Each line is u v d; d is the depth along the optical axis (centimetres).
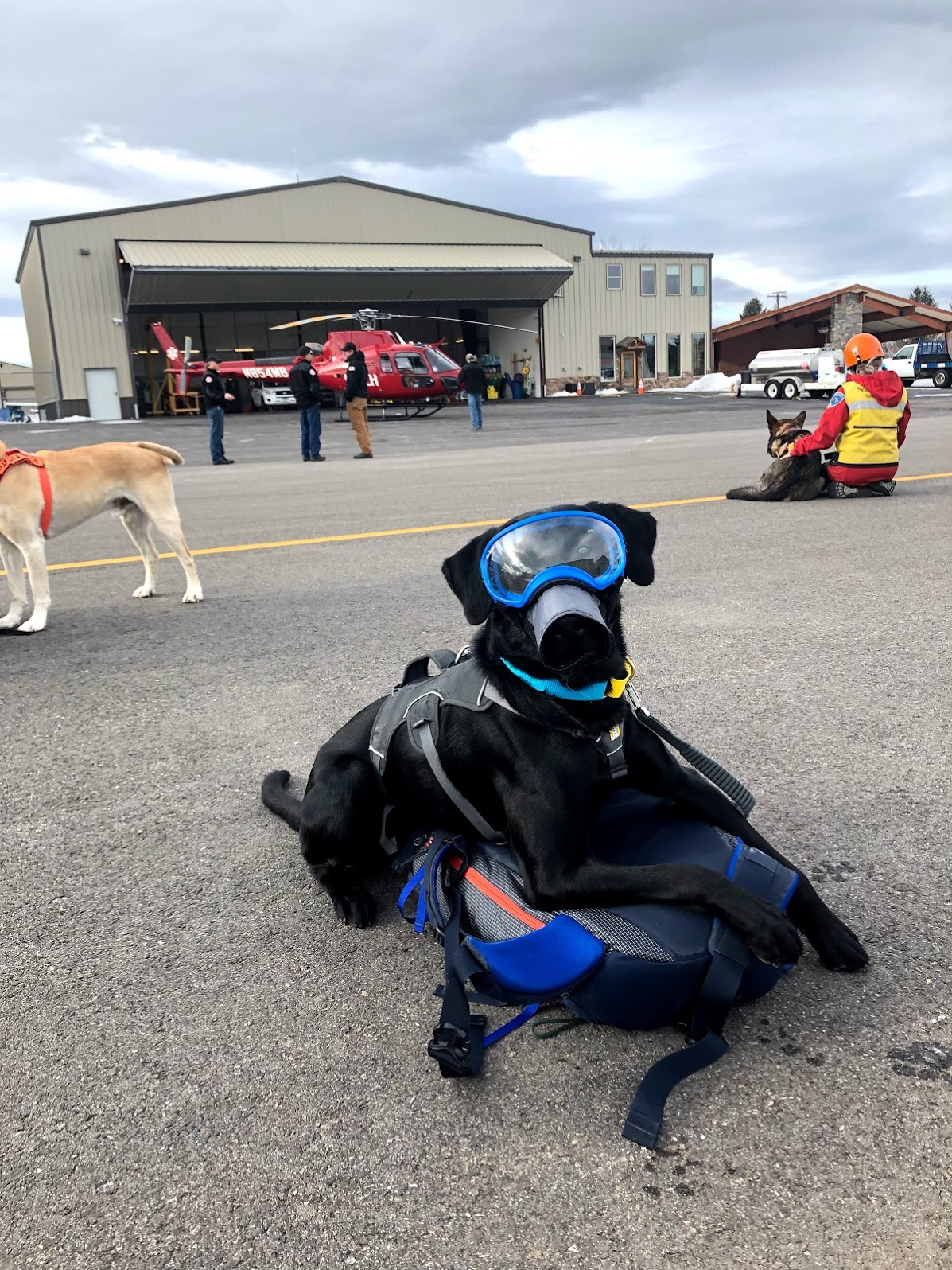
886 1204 161
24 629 564
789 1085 190
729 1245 155
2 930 259
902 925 243
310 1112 190
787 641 487
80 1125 189
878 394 927
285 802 310
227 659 498
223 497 1216
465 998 200
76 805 335
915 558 673
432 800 246
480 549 241
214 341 4647
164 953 246
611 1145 178
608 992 196
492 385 4616
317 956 244
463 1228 161
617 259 4975
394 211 4450
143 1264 157
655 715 388
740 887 197
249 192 4159
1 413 4878
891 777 329
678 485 1136
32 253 4269
